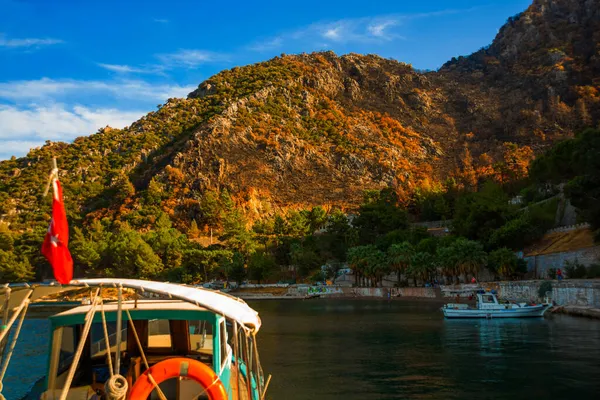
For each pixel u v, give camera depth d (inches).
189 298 459.8
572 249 3405.5
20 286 442.3
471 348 1485.0
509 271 3595.0
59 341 497.7
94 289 480.4
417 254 4205.2
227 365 513.0
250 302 4439.0
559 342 1497.3
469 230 4392.2
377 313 2844.5
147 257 6131.9
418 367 1243.8
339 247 6446.9
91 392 486.3
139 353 524.7
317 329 2132.1
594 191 3221.0
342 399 971.3
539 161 4968.0
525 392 970.1
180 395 446.3
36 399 561.6
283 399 980.6
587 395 934.4
